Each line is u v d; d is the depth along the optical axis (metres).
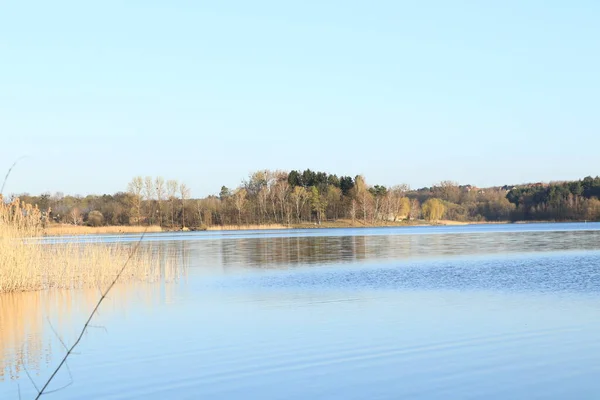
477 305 24.53
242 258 51.62
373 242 75.19
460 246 64.06
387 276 35.88
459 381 14.46
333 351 17.38
